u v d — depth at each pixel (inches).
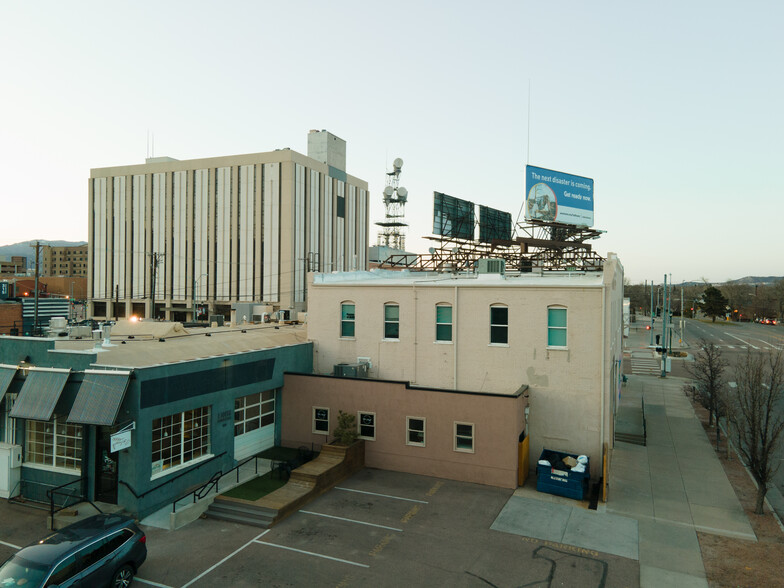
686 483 838.5
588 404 858.1
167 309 3880.4
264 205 3627.0
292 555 592.4
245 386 879.7
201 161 3796.8
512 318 911.0
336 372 996.6
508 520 687.7
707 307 5605.3
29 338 755.4
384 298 1018.7
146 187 3961.6
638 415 1307.8
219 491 756.0
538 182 1576.0
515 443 804.6
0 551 594.6
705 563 582.2
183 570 558.3
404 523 677.3
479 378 933.8
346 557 589.0
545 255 1567.4
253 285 3644.2
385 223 3686.0
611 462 944.9
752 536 650.2
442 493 781.3
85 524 531.2
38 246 2037.4
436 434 853.8
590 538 640.4
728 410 998.4
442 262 1357.0
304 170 3752.5
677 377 2015.3
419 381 984.9
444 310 972.6
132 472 677.3
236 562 576.1
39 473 738.8
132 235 4005.9
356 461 877.8
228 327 1299.2
